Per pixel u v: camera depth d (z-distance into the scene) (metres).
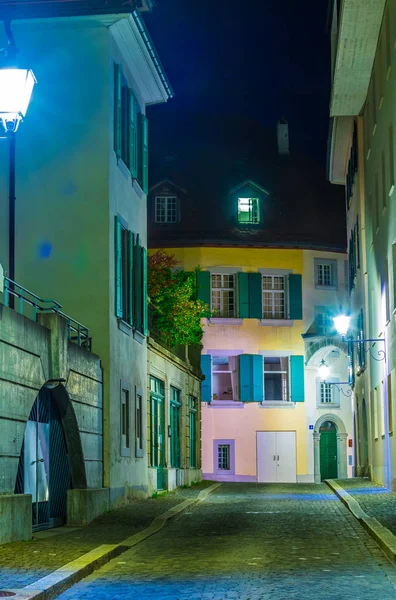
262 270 50.69
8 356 14.10
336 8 30.12
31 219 22.17
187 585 10.62
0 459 13.77
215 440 49.88
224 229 50.78
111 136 22.56
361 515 18.08
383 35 25.88
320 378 50.94
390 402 25.83
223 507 23.09
